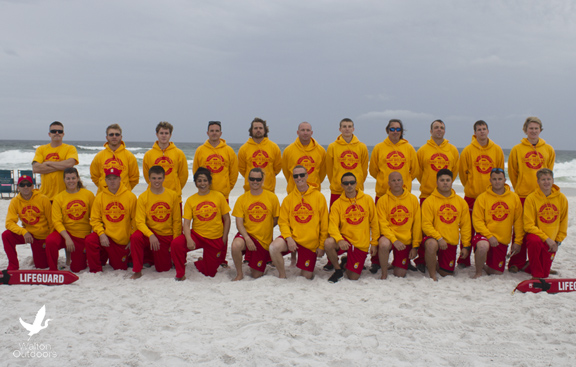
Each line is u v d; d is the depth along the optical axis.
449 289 4.96
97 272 5.46
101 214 5.50
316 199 5.38
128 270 5.64
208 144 6.20
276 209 5.55
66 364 3.15
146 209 5.45
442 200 5.45
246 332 3.72
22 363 3.15
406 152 6.14
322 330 3.80
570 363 3.18
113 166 5.89
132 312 4.21
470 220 5.61
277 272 5.70
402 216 5.42
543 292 4.76
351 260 5.32
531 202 5.39
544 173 5.31
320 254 5.42
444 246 5.28
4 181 15.34
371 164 6.45
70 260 5.84
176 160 6.14
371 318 4.07
